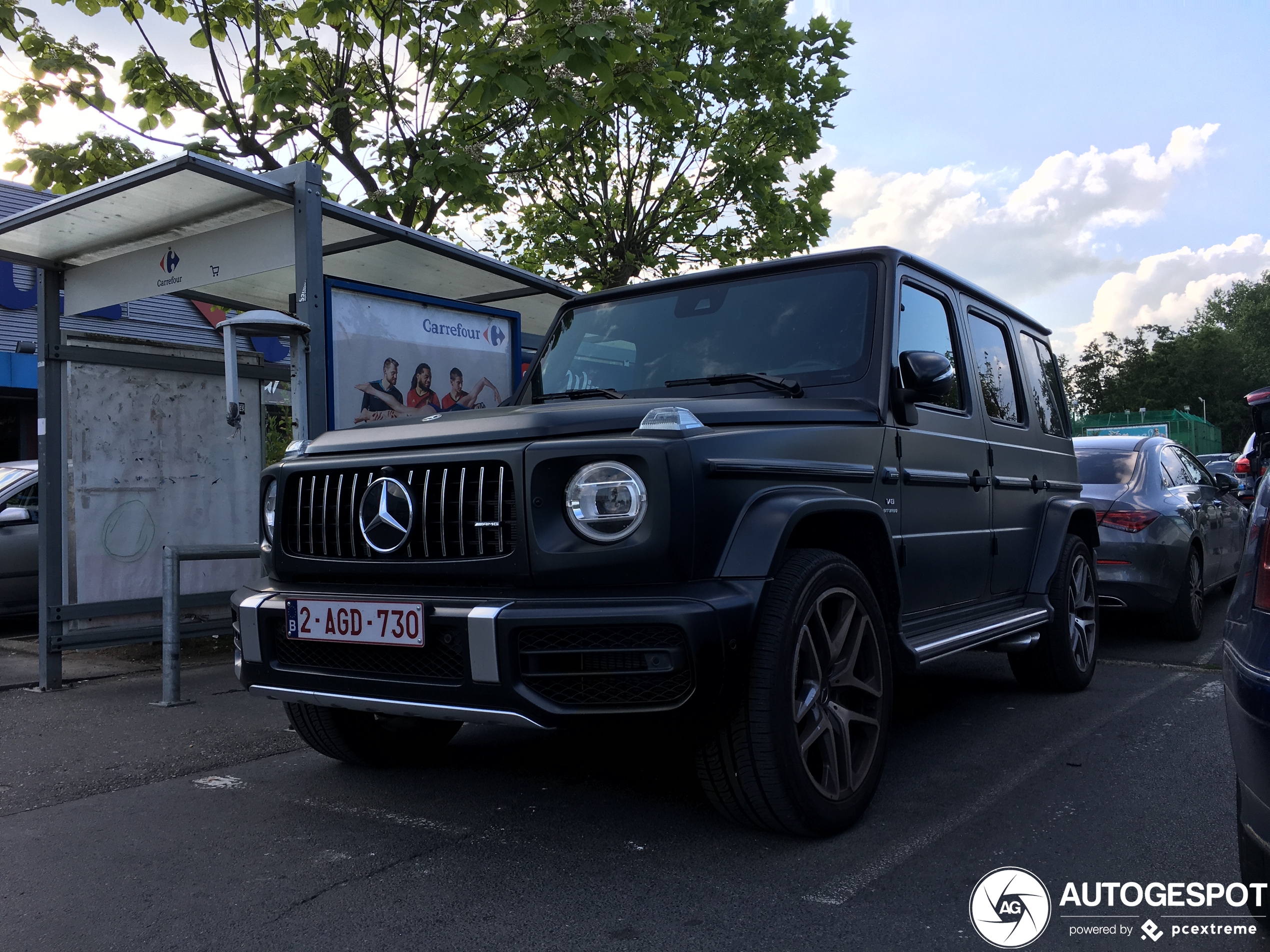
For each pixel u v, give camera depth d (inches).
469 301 282.4
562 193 466.3
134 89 350.0
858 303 151.3
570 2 298.5
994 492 179.8
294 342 198.1
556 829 125.2
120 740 176.7
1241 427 3422.7
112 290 235.8
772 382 142.6
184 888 108.5
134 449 251.9
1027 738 168.6
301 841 122.6
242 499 275.7
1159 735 168.2
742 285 163.6
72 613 233.6
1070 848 116.0
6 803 140.6
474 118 353.4
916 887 104.7
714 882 106.8
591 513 106.1
